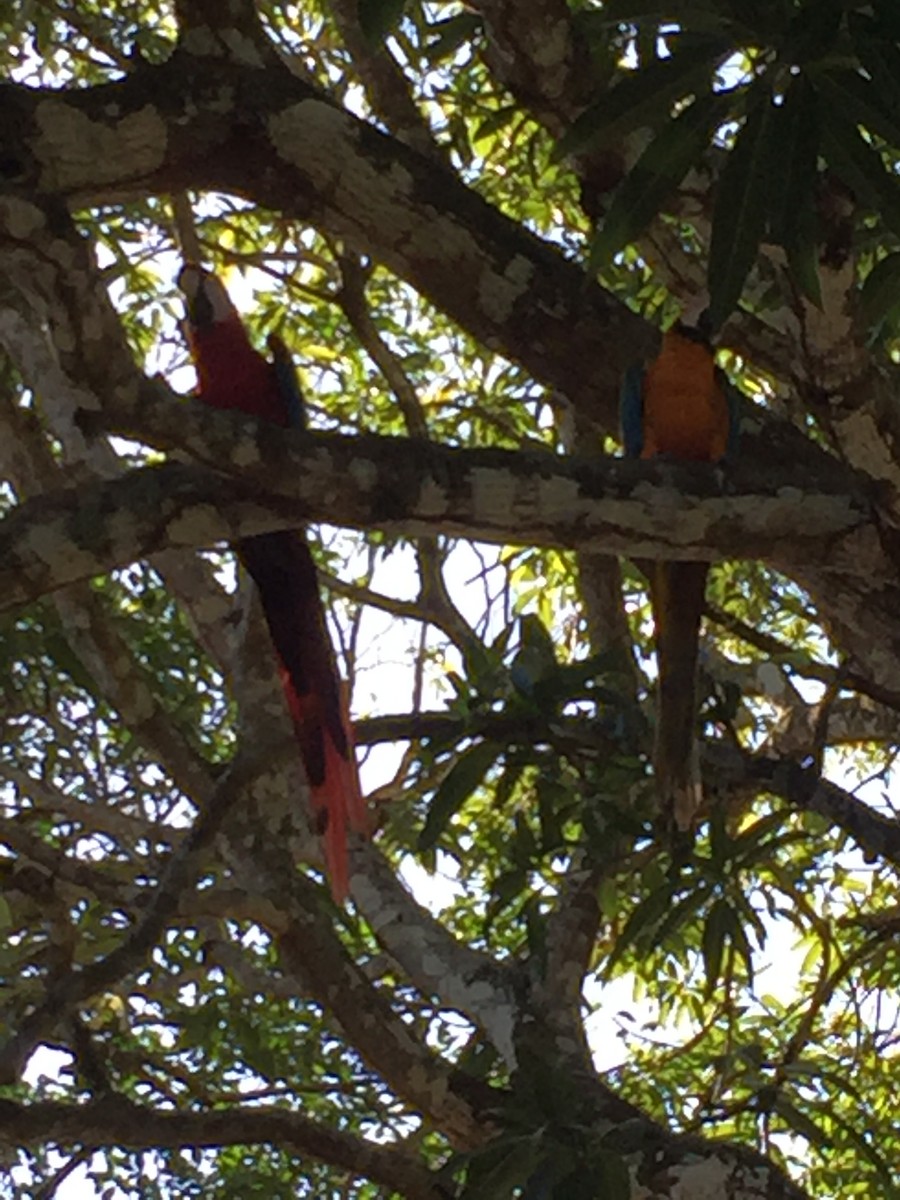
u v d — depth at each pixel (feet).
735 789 12.09
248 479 8.47
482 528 8.94
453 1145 12.33
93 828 15.83
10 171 9.23
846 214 9.32
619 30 11.55
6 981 13.28
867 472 9.78
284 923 12.02
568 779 13.16
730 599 18.83
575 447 16.61
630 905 16.10
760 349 12.22
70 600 13.15
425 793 16.84
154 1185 15.53
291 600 11.51
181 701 16.65
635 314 11.20
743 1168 11.05
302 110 9.93
